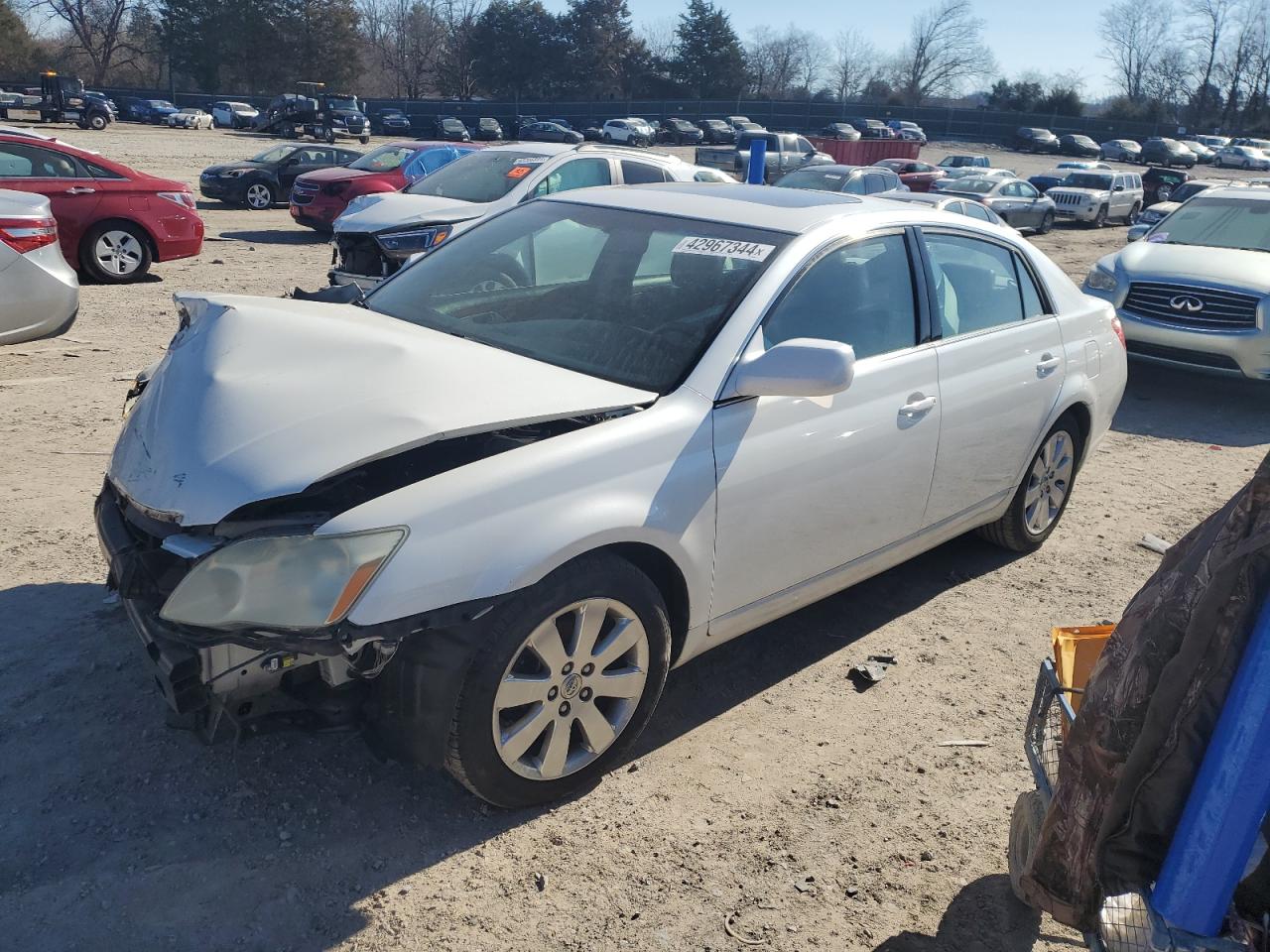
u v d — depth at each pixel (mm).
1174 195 28125
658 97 91688
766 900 2775
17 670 3506
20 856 2717
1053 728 2600
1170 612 1860
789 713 3689
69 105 48531
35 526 4645
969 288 4375
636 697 3125
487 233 4250
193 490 2643
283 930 2555
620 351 3361
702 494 3131
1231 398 9344
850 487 3658
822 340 3123
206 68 79375
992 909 2812
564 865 2840
